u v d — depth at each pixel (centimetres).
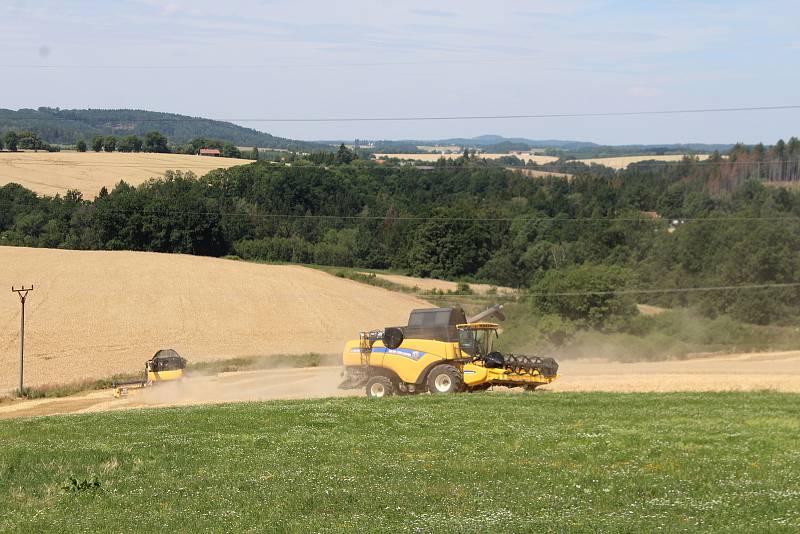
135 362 5881
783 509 1294
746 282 8112
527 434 1934
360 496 1474
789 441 1775
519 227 10788
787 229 8269
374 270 10500
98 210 10094
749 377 4100
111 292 7850
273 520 1359
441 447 1855
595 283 6969
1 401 4553
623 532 1215
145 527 1354
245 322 7300
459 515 1343
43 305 7306
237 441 2014
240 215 10638
